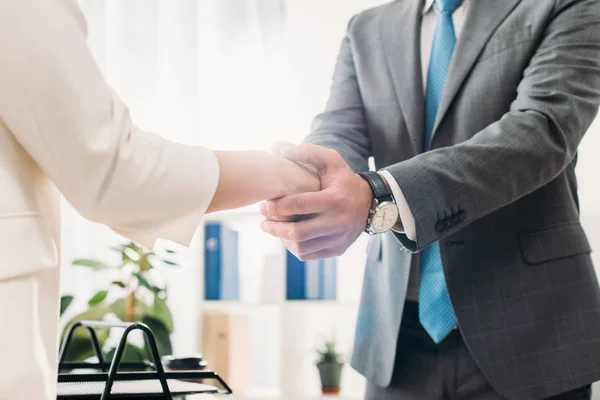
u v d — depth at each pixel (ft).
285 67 9.71
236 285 9.27
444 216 3.53
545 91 3.85
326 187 3.41
